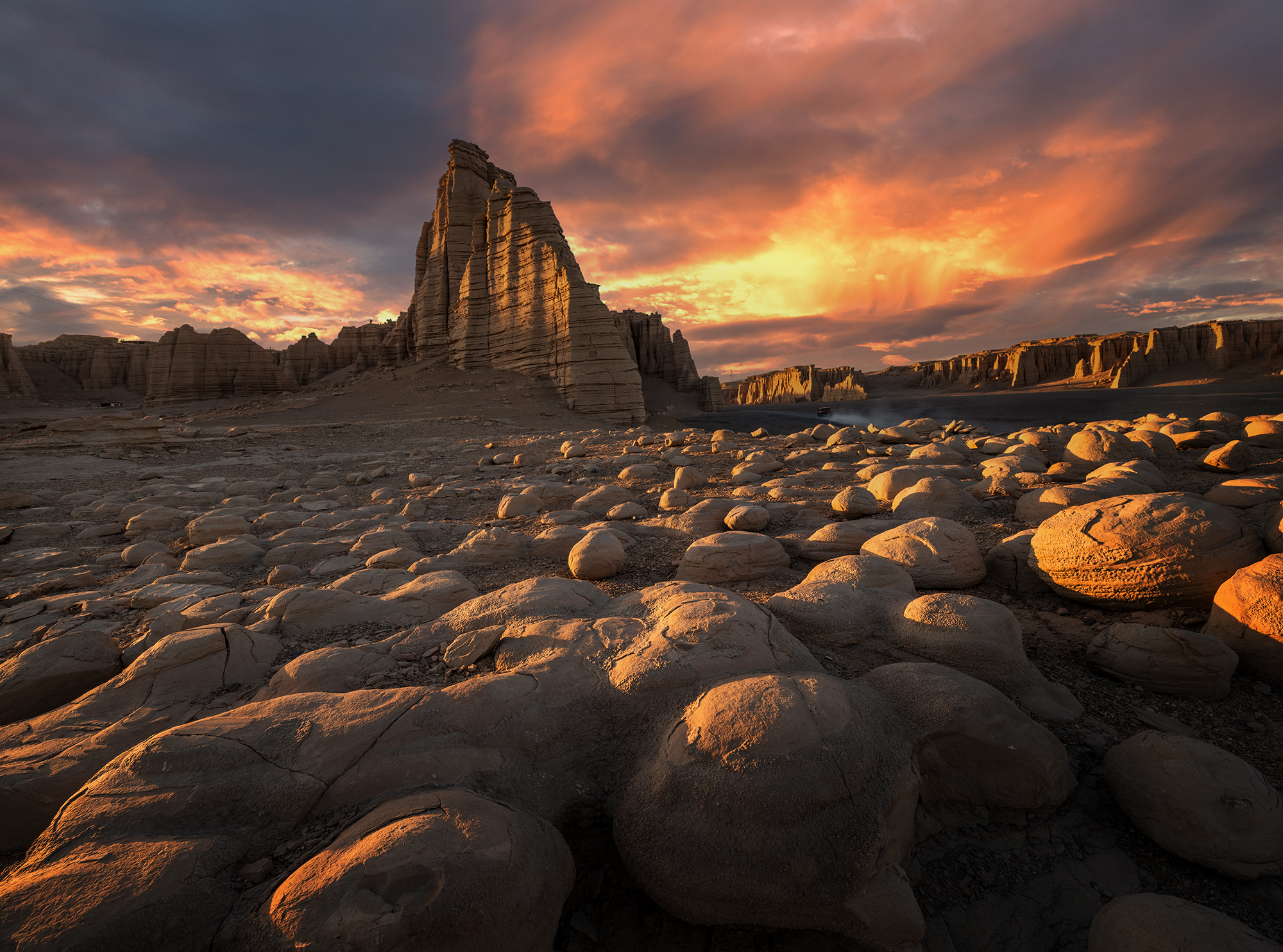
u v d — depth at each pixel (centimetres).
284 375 6272
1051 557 417
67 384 8781
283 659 361
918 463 961
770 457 1181
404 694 259
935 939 208
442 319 4800
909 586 411
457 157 4759
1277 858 217
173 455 1792
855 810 209
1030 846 242
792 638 316
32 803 234
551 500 939
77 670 351
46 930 157
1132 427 1105
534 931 180
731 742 221
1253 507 492
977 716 257
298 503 1027
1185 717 301
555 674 288
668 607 339
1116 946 190
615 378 3619
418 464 1596
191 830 199
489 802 208
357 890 166
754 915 202
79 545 811
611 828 238
